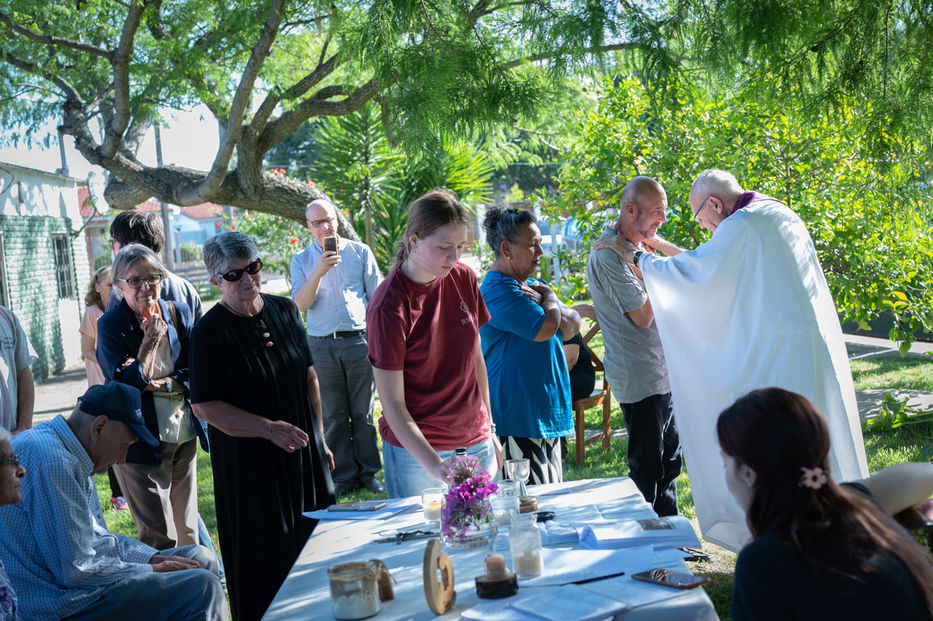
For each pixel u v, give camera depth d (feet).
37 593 9.29
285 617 7.38
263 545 10.89
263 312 11.50
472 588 7.58
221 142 27.71
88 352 18.85
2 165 41.63
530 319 12.38
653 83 12.22
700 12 11.62
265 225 66.23
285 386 11.33
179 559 10.52
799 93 11.96
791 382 11.12
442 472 9.77
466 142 13.33
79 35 28.99
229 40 26.66
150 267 13.19
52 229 48.96
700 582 7.08
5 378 13.93
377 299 10.41
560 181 26.45
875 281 21.81
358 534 9.45
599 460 20.47
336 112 29.07
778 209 11.61
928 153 12.72
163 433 13.09
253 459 10.92
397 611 7.25
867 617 5.33
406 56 12.02
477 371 11.59
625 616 6.72
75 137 32.22
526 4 12.34
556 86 12.86
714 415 11.91
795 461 5.59
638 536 8.23
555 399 12.92
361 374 19.25
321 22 26.27
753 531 5.84
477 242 43.01
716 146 22.44
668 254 14.40
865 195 21.59
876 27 11.47
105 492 21.35
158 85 28.27
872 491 7.02
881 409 21.01
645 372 13.64
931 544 6.91
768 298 11.27
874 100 12.01
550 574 7.63
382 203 40.16
